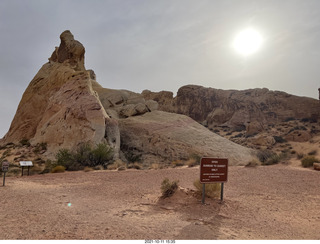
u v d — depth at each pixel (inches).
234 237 245.3
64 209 336.2
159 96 4717.0
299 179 607.8
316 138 2452.0
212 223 292.0
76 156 1128.8
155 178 652.7
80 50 2405.3
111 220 286.0
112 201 400.2
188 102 4458.7
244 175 666.2
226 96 4301.2
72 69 2176.4
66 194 455.2
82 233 235.5
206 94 4453.7
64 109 1615.4
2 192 464.4
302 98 3718.0
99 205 369.1
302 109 3607.3
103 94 2285.9
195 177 650.8
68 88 1771.7
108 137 1494.8
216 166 400.2
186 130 1841.8
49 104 1823.3
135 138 1732.3
